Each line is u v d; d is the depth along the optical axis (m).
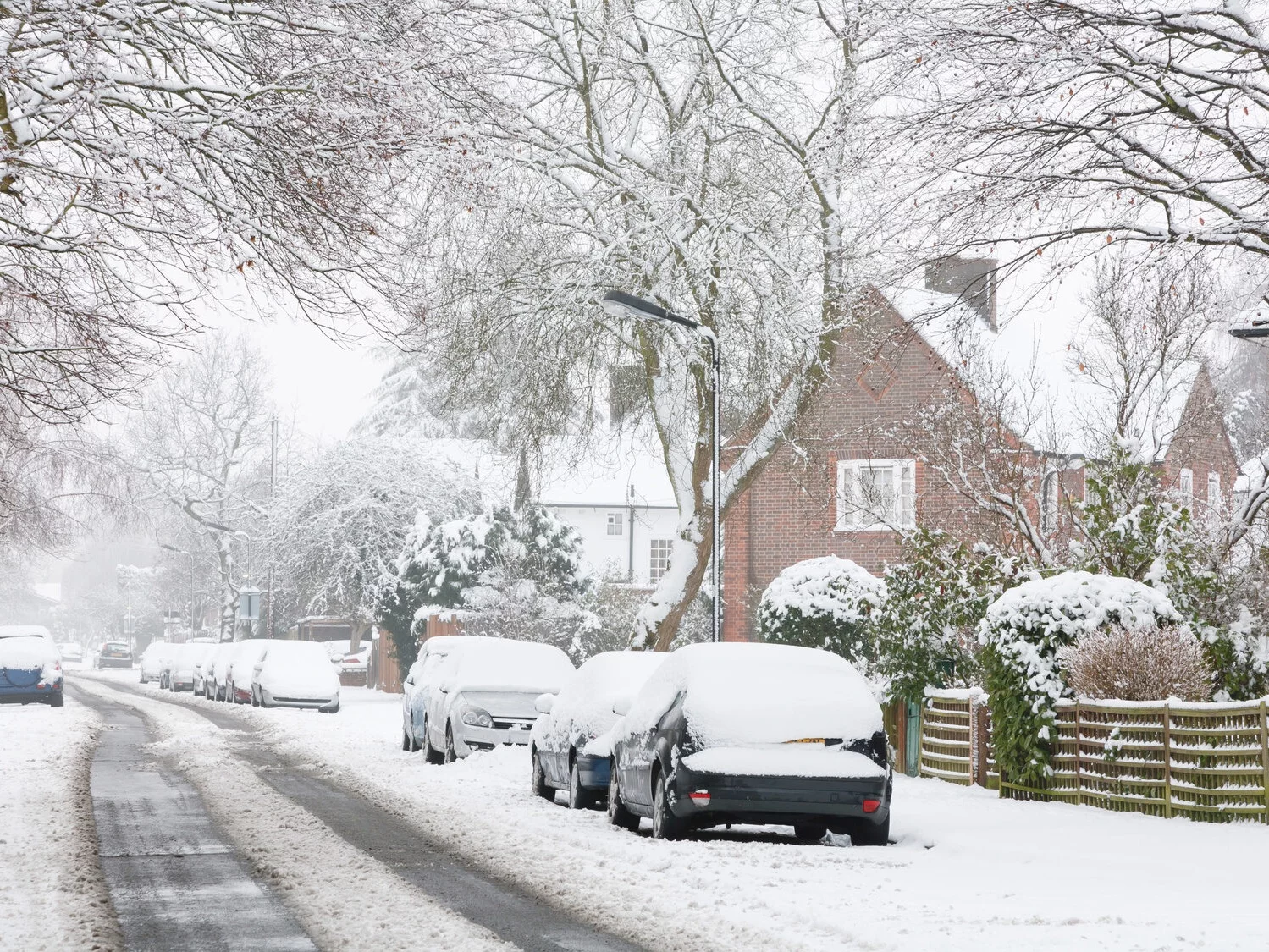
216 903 9.87
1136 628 16.81
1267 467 19.20
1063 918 9.17
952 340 15.63
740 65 27.47
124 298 13.71
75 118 11.91
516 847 12.98
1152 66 12.85
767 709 13.58
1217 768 14.55
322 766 22.34
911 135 13.53
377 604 51.59
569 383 28.28
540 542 44.25
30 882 10.53
